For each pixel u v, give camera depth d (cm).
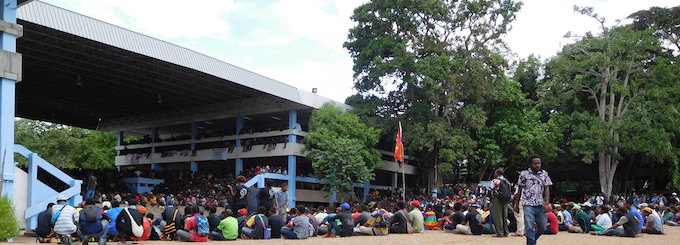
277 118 4784
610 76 4088
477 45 4006
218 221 1622
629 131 3972
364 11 4047
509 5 3959
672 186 4197
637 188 5391
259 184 3756
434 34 4050
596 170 5372
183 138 4900
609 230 1688
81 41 2941
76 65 3453
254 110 4381
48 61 3350
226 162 4888
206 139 4650
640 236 1673
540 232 1093
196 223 1502
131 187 4284
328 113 3925
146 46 2945
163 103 4634
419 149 3922
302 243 1379
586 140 3909
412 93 4122
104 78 3769
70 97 4481
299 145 4131
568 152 4784
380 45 3931
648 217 1827
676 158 3969
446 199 3281
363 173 3750
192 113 4788
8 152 1931
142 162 5094
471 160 4331
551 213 1709
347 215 1717
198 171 4756
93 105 4800
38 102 4706
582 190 5431
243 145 4409
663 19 4594
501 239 1450
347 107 4256
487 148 4172
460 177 4841
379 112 4284
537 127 4216
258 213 1638
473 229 1650
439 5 3838
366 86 4147
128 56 3191
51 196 2214
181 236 1499
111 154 6028
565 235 1662
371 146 4044
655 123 3959
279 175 3922
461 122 4234
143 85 3969
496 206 1534
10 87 1966
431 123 3866
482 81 3944
